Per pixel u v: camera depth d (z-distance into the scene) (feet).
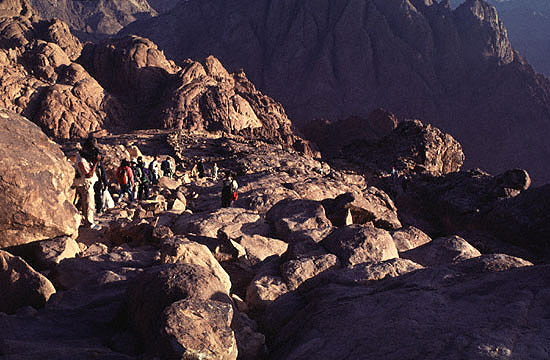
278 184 65.46
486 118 600.80
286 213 31.37
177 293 10.53
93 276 15.42
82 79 323.37
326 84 643.04
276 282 17.60
